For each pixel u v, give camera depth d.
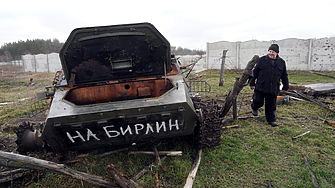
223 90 9.24
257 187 3.00
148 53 3.96
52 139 3.04
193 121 3.25
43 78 18.19
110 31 3.68
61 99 3.34
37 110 7.61
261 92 4.79
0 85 14.78
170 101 3.02
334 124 4.85
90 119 2.89
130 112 2.92
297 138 4.31
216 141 3.89
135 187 2.83
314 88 7.44
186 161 3.55
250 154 3.80
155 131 3.22
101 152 3.93
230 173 3.32
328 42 13.97
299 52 15.00
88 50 3.77
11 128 5.59
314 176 3.10
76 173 2.91
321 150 3.79
